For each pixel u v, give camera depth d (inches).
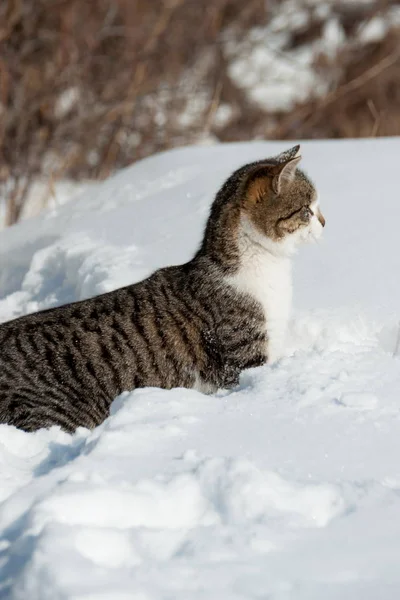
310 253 424.2
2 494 241.1
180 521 218.1
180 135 935.0
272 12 1121.4
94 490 217.2
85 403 342.3
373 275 399.9
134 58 946.7
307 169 522.0
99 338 346.6
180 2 1007.6
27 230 552.4
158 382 349.1
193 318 353.4
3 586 194.4
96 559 199.6
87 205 561.9
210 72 1003.3
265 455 245.6
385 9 1087.0
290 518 214.7
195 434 258.2
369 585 190.4
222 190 373.4
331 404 277.1
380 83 1013.2
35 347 344.8
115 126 902.4
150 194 551.2
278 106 1047.6
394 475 235.0
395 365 307.7
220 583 191.2
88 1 957.8
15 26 903.7
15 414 335.0
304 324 368.2
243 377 312.2
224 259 356.2
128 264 439.8
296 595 187.5
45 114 885.2
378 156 533.6
